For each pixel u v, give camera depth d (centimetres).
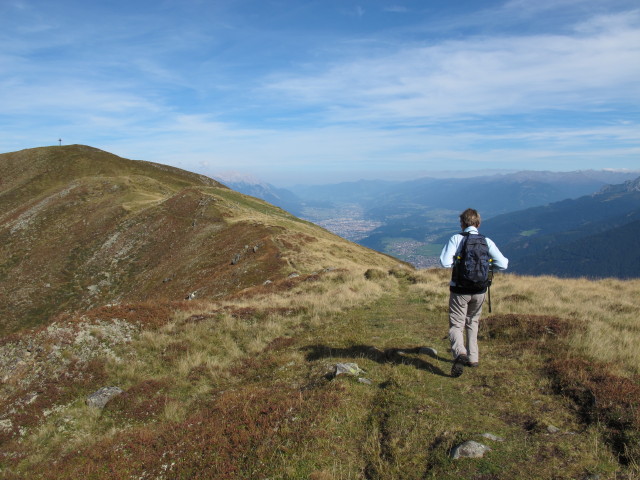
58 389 914
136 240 6831
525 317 995
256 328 1269
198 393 864
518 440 471
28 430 791
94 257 6631
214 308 1487
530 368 700
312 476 437
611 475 389
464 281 657
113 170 12012
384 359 833
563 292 1661
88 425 779
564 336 852
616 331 910
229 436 558
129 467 544
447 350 878
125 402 846
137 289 5366
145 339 1153
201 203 7425
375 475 439
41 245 7256
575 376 612
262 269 3766
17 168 11788
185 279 4756
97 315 1252
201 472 492
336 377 703
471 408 568
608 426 479
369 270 2447
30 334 1121
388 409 577
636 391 528
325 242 5034
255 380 864
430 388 646
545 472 404
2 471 666
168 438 607
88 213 8238
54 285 6025
